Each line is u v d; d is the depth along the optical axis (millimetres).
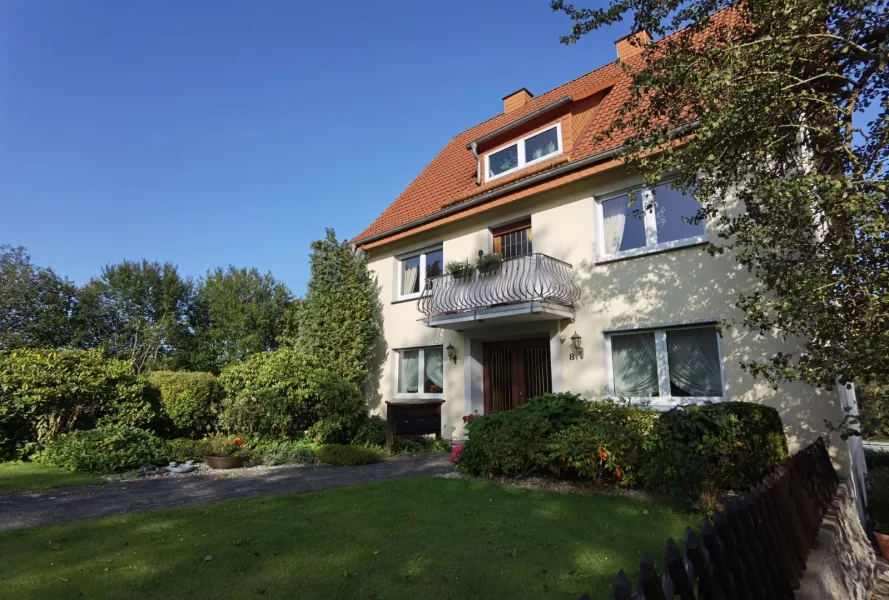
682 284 8125
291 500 5496
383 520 4656
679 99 4594
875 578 5059
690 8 4484
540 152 11320
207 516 4777
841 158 4012
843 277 3459
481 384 11344
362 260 13742
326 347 12727
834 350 3551
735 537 2277
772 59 3605
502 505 5277
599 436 6129
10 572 3285
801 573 2900
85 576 3221
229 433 10531
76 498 5750
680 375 8148
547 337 10438
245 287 30328
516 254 11141
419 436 11148
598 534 4273
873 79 3855
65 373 9211
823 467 5055
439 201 13281
